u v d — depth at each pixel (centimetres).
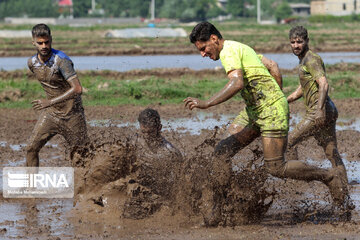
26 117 3178
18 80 4628
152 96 3784
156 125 1438
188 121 2928
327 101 1563
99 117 2997
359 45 8838
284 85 4112
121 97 3759
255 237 1257
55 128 1627
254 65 1316
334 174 1385
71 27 14538
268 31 12838
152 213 1419
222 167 1365
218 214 1349
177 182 1407
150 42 9625
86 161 1524
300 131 1608
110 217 1412
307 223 1373
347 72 4769
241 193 1372
